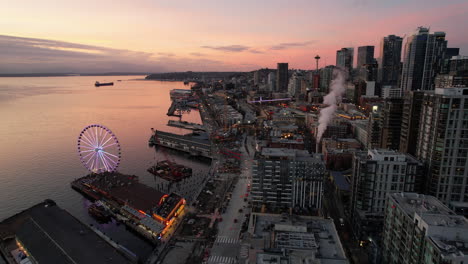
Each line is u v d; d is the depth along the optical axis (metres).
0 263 168.25
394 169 174.62
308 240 134.38
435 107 172.75
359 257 163.50
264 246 132.12
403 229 129.00
